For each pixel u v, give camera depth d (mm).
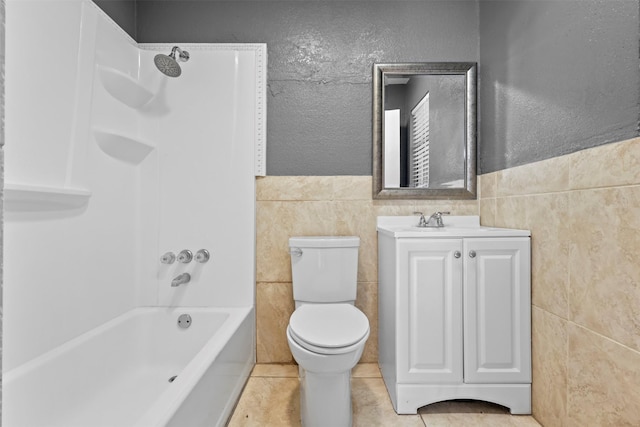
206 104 2039
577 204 1251
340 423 1414
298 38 2090
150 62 2023
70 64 1475
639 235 1006
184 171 2037
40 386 1282
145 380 1779
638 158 1010
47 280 1376
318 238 1916
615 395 1086
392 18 2080
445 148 2068
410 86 2066
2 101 336
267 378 1919
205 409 1260
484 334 1558
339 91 2088
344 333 1364
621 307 1065
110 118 1771
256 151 2064
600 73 1144
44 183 1360
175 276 2033
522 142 1606
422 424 1505
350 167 2092
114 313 1807
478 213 2068
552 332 1397
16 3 1240
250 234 2041
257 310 2096
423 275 1562
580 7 1233
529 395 1550
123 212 1891
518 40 1634
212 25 2096
